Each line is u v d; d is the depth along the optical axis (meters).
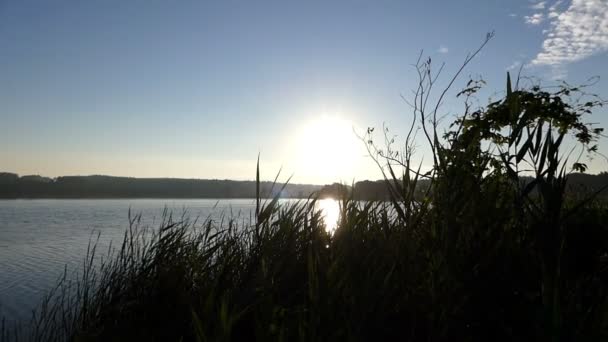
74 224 31.42
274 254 4.12
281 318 2.96
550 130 3.54
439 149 3.89
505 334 2.91
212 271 4.57
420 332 3.00
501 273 3.22
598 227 4.75
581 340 2.44
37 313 7.75
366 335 2.72
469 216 3.58
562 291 2.88
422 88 4.03
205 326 2.73
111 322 4.32
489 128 5.16
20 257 15.95
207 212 31.98
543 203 3.66
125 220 34.59
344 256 3.52
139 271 4.90
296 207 4.71
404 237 3.65
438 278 3.13
